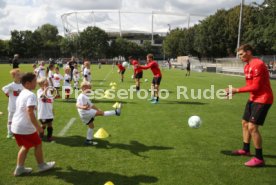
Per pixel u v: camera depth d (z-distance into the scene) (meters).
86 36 97.38
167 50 96.31
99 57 99.06
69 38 101.69
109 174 5.46
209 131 8.51
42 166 5.57
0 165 5.84
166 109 11.95
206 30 65.69
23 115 5.24
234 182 5.19
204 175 5.45
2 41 97.44
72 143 7.27
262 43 45.53
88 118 7.05
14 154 6.43
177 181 5.19
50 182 5.14
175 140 7.58
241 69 38.34
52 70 14.20
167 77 31.66
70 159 6.19
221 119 10.16
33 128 5.34
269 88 5.84
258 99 5.84
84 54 97.81
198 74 38.22
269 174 5.55
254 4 37.41
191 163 6.02
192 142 7.43
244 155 6.52
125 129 8.62
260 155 5.91
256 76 5.74
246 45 6.00
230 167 5.86
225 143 7.37
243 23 58.72
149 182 5.14
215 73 41.47
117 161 6.09
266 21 36.69
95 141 7.43
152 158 6.28
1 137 7.69
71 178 5.30
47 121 7.33
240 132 8.43
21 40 97.50
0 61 86.75
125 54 107.31
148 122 9.54
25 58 99.31
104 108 12.11
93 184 5.07
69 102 13.56
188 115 10.77
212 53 67.00
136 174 5.46
